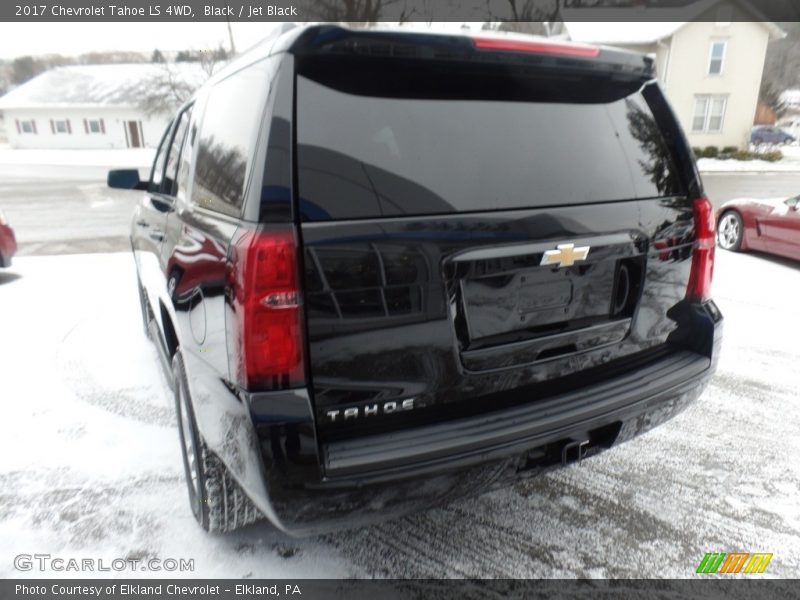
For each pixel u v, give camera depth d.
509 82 1.87
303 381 1.55
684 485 2.66
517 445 1.76
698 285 2.27
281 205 1.50
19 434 3.12
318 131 1.57
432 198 1.66
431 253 1.64
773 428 3.18
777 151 26.22
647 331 2.16
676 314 2.24
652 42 26.55
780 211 6.89
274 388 1.53
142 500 2.54
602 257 1.94
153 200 3.19
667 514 2.45
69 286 6.26
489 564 2.16
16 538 2.30
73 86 43.59
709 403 3.47
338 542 2.28
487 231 1.71
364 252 1.56
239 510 2.13
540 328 1.89
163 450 2.95
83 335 4.71
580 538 2.31
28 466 2.81
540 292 1.86
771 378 3.82
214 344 1.75
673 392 2.10
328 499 1.59
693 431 3.15
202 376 1.88
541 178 1.85
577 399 1.93
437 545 2.27
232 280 1.56
